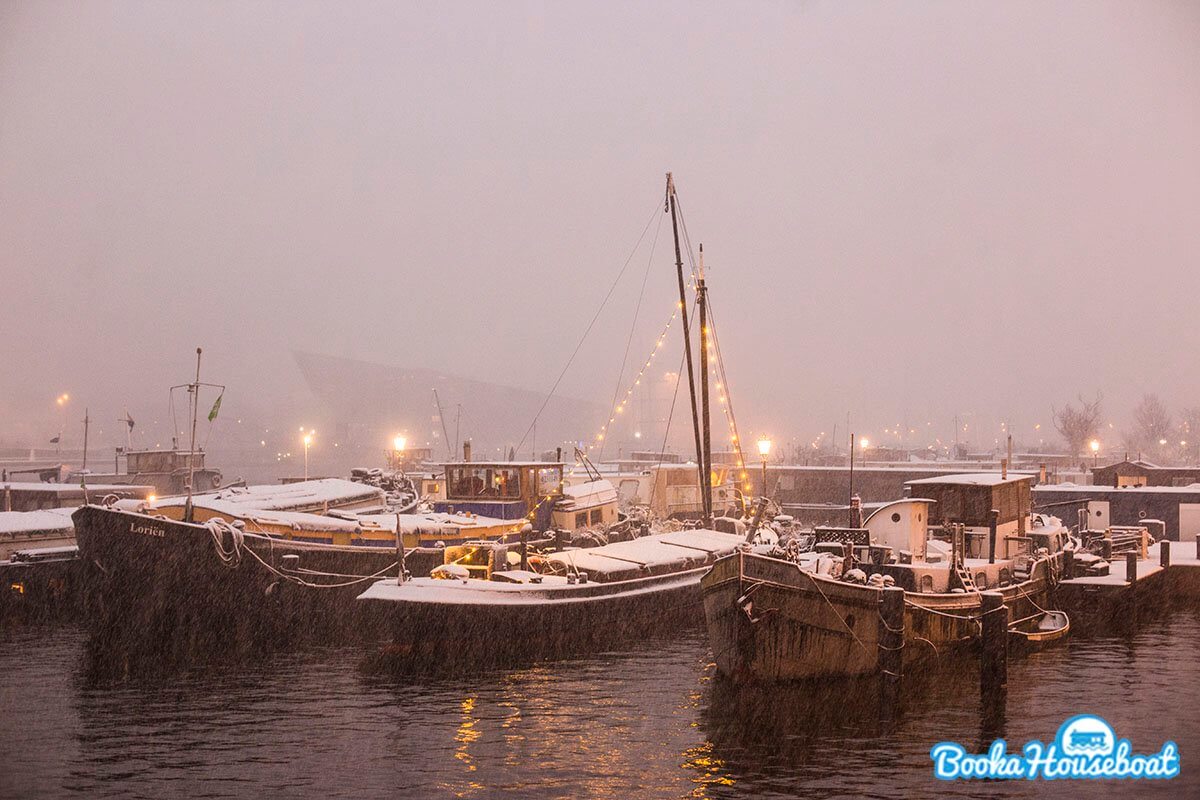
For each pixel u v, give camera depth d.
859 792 19.78
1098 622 36.34
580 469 71.00
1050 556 36.34
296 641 31.38
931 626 28.53
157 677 27.72
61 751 21.78
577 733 23.09
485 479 41.53
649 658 29.95
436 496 55.31
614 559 34.59
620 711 24.70
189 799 19.25
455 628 27.98
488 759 21.41
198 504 32.56
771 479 75.12
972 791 19.91
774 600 24.91
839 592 25.64
